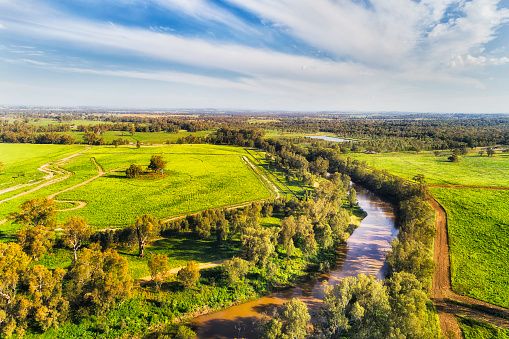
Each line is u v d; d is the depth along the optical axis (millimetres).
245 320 62406
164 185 143375
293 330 51500
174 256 78875
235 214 95500
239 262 69938
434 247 94062
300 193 138250
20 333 51531
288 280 76562
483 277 78000
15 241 80375
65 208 110750
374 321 53969
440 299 69875
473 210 122062
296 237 90875
